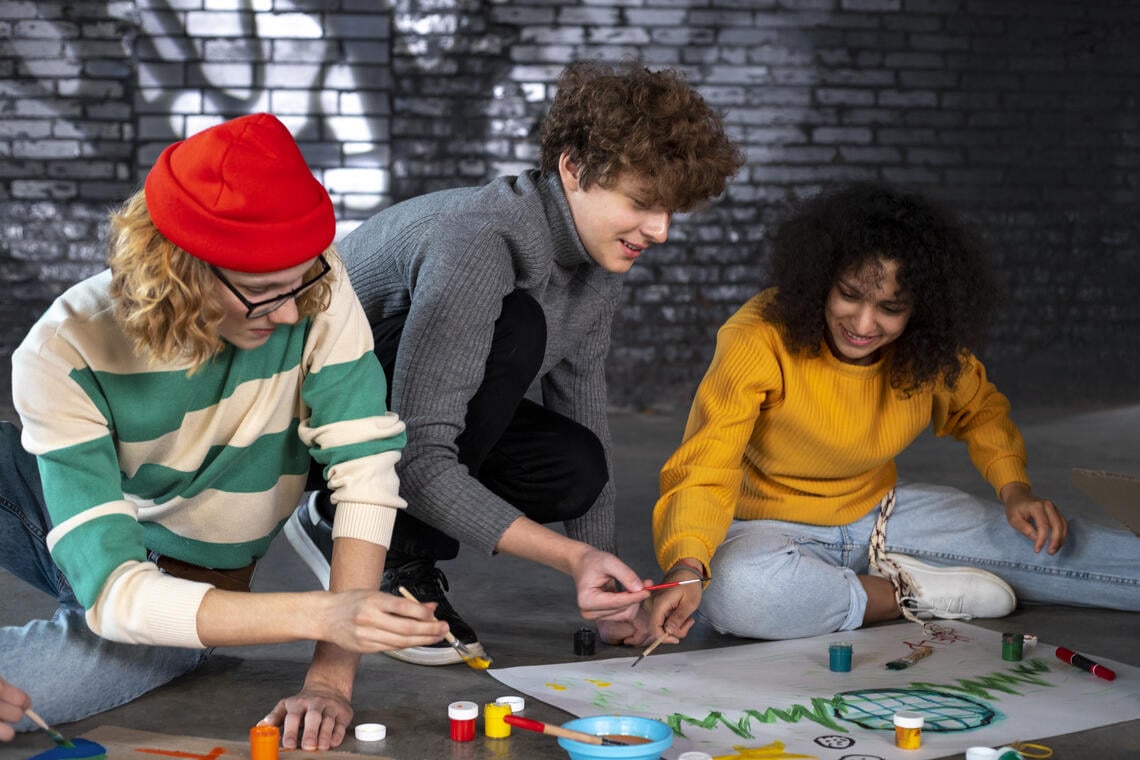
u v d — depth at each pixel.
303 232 1.33
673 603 1.78
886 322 1.93
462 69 5.50
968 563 2.18
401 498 1.64
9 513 1.65
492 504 1.67
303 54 5.43
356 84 5.45
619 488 3.55
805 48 5.59
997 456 2.22
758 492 2.18
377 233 1.94
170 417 1.51
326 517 2.00
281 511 1.70
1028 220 5.71
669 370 5.64
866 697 1.66
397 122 5.50
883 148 5.64
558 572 2.49
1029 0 5.62
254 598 1.36
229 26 5.40
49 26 5.36
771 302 2.07
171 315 1.32
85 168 5.43
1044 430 4.77
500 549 1.67
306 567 2.54
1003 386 5.67
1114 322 5.73
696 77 5.56
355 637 1.32
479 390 1.83
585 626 2.09
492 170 5.54
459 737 1.50
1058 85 5.67
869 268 1.89
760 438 2.13
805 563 1.98
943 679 1.75
